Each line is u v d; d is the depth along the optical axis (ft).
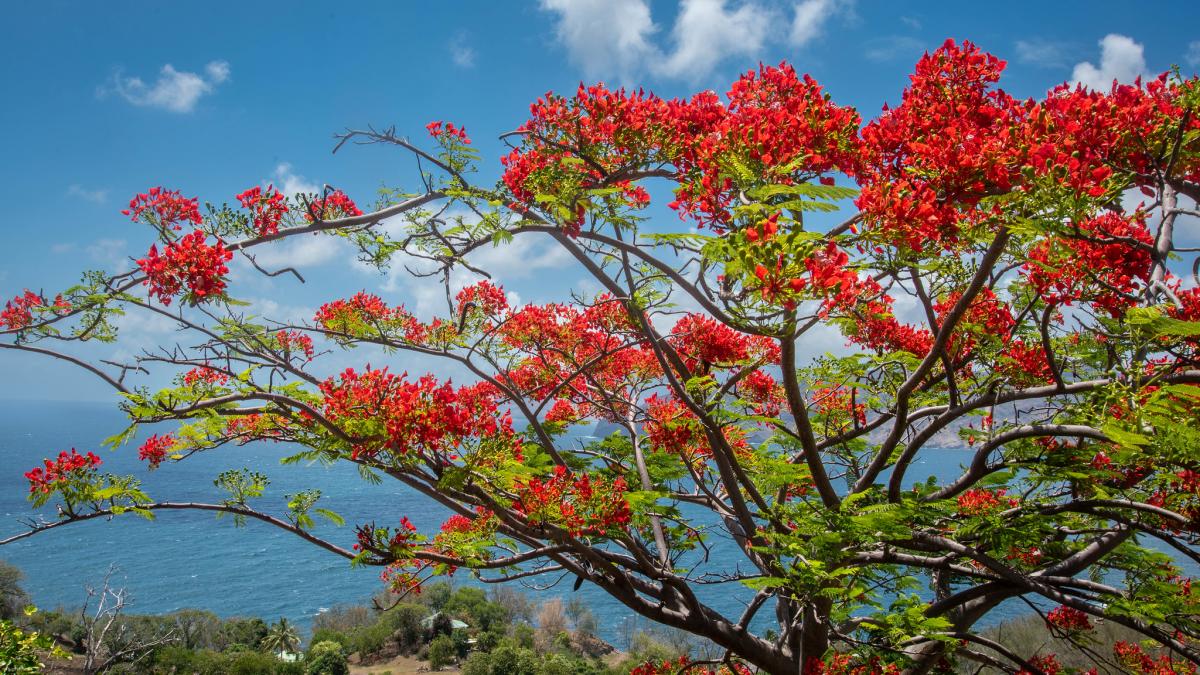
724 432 35.01
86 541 525.75
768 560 29.91
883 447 28.89
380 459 24.32
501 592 301.43
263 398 22.45
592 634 258.78
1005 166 20.33
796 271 17.03
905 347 33.04
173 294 20.92
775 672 32.37
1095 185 19.24
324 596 371.15
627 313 32.78
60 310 21.90
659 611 31.76
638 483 37.52
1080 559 32.48
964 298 23.18
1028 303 26.91
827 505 28.58
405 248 29.04
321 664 218.38
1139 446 20.66
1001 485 31.48
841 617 36.24
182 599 352.69
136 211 23.93
